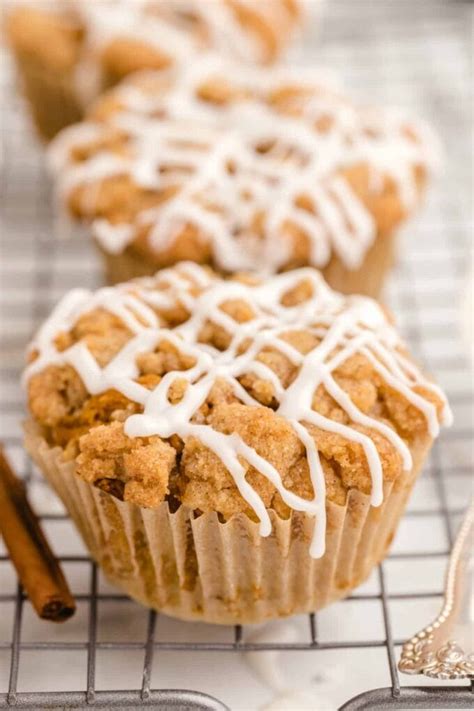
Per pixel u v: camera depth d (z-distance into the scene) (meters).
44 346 0.34
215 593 0.32
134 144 0.41
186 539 0.32
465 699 0.31
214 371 0.32
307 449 0.31
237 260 0.39
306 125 0.40
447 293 0.42
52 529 0.35
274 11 0.48
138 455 0.31
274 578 0.32
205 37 0.47
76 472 0.31
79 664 0.33
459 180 0.46
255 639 0.33
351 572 0.33
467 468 0.37
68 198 0.41
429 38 0.52
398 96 0.49
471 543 0.32
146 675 0.31
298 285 0.34
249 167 0.40
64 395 0.33
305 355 0.32
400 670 0.31
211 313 0.33
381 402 0.32
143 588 0.33
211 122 0.41
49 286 0.42
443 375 0.39
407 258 0.43
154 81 0.43
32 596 0.32
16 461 0.37
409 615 0.33
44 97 0.46
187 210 0.39
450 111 0.48
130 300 0.34
